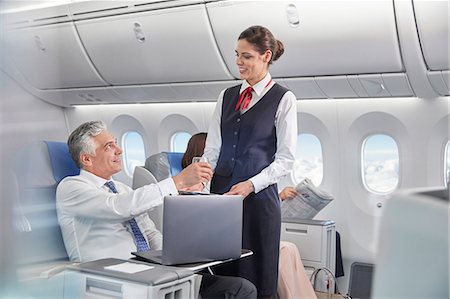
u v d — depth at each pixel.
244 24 3.33
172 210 1.82
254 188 2.21
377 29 3.05
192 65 3.82
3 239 1.26
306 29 3.23
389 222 0.60
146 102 4.68
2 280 1.27
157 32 3.64
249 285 2.26
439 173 3.69
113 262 1.73
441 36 2.91
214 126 2.57
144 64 3.99
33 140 1.30
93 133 2.38
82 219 2.29
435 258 0.57
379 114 3.78
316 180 4.16
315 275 3.58
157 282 1.49
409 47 3.05
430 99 3.60
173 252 1.82
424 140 3.68
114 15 3.71
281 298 3.19
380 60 3.23
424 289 0.57
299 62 3.48
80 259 2.26
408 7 2.87
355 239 4.02
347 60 3.32
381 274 0.60
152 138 4.93
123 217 2.19
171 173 3.29
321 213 4.15
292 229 3.70
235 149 2.40
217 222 1.88
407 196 0.60
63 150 2.46
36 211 1.68
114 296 1.57
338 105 3.92
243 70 2.36
